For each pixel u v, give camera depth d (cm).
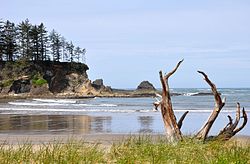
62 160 805
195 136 1078
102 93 9819
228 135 1102
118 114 3319
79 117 2978
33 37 10525
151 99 8038
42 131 2025
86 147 1020
